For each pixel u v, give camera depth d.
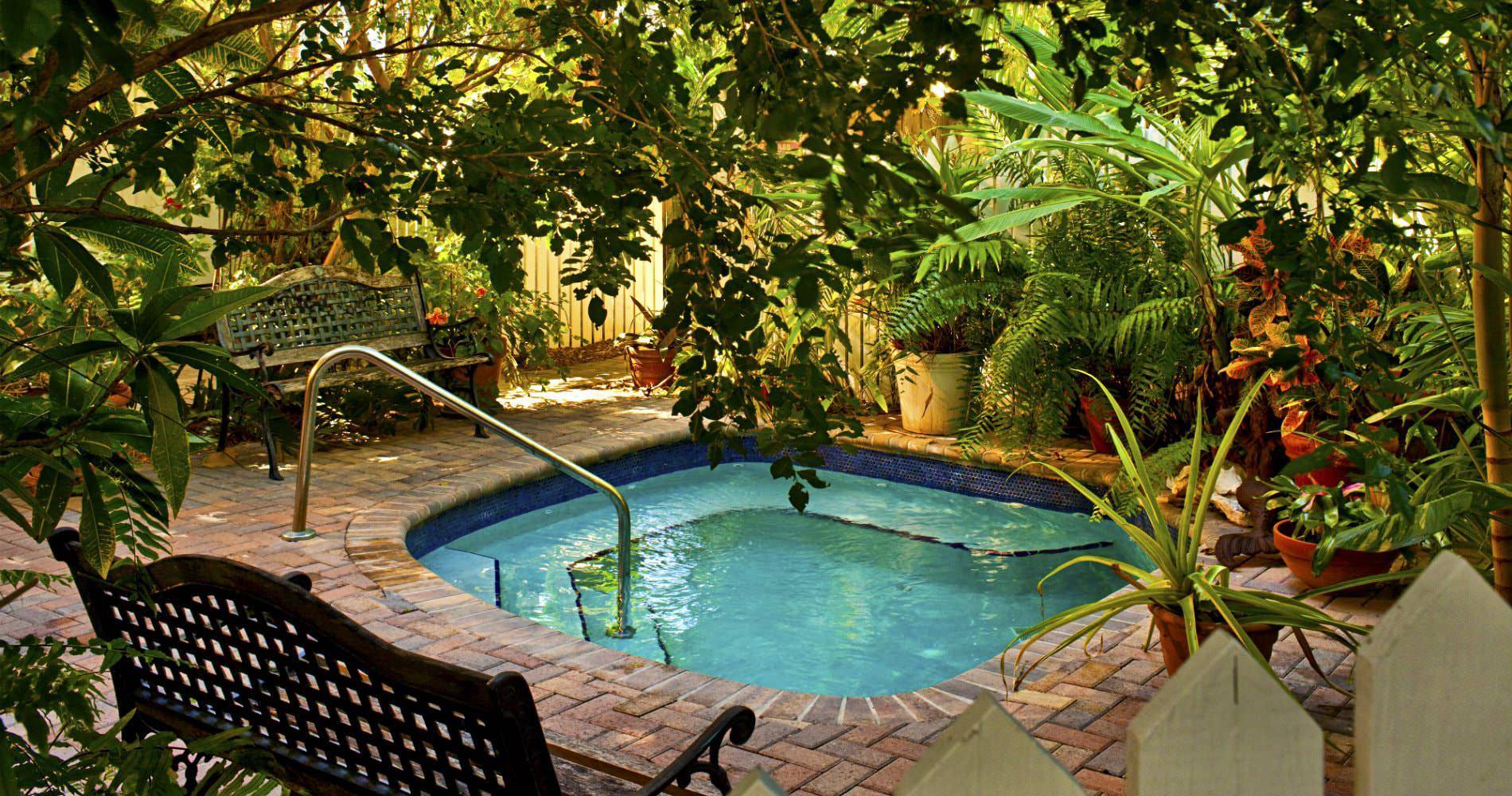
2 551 5.51
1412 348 3.90
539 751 1.98
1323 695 3.85
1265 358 5.03
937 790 0.93
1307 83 1.47
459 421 8.77
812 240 1.19
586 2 1.72
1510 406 3.02
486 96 1.82
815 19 1.39
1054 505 7.26
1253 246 4.95
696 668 4.87
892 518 7.16
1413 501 3.25
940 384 7.90
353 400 8.23
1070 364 7.25
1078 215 7.27
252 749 2.08
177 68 1.77
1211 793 0.98
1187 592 3.77
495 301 8.70
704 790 3.25
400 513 6.30
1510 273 2.78
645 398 9.75
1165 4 1.31
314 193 1.79
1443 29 1.46
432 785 2.18
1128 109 1.70
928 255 6.78
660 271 12.81
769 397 1.63
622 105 1.71
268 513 6.32
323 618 2.10
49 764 1.69
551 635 4.53
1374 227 1.76
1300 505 4.36
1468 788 1.03
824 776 3.35
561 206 1.77
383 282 8.24
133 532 2.09
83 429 1.82
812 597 5.76
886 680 4.73
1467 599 1.00
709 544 6.67
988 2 1.29
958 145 7.68
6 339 1.88
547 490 7.61
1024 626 5.30
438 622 4.68
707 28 1.87
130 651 1.86
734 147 1.71
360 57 1.79
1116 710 3.79
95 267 1.67
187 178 5.96
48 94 1.23
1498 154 1.60
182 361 1.76
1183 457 6.01
